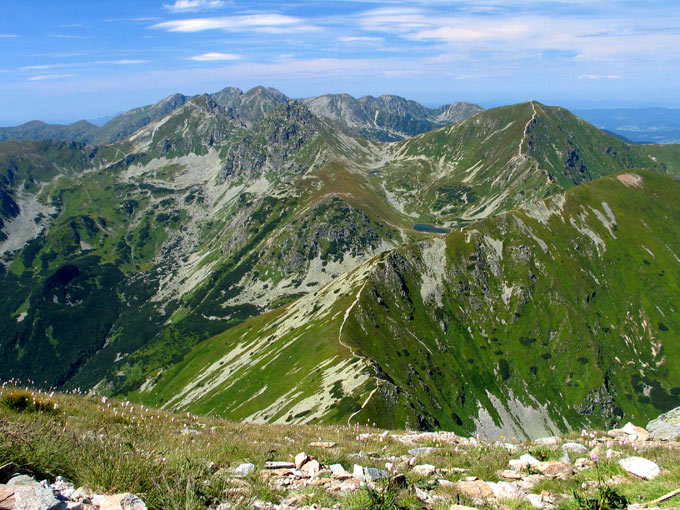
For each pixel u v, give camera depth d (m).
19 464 9.69
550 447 17.58
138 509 8.34
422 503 11.30
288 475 13.65
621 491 11.59
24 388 23.55
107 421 19.16
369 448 19.88
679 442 16.50
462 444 21.83
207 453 14.88
